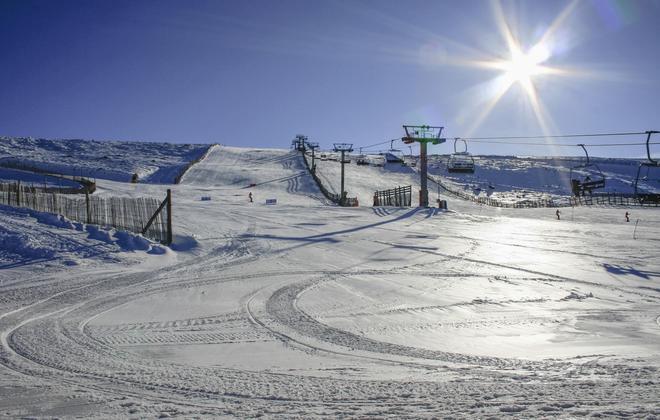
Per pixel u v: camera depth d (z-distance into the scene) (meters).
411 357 9.53
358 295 15.76
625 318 13.22
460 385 7.15
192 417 5.87
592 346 10.35
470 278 18.73
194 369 8.52
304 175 85.62
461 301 15.13
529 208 68.00
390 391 6.93
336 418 5.70
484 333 11.62
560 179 123.50
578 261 22.70
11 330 11.42
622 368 8.01
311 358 9.44
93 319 12.57
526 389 6.74
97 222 26.34
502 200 87.44
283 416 5.85
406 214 43.81
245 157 107.12
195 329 11.75
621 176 134.12
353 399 6.59
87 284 16.61
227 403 6.54
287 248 24.72
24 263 18.95
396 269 20.31
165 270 19.20
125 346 10.23
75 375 8.12
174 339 10.85
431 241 28.56
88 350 9.87
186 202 48.62
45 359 9.17
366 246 26.14
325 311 13.73
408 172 104.06
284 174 85.62
